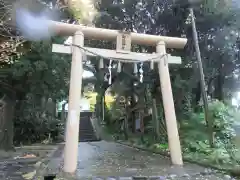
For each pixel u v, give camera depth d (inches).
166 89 348.2
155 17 551.5
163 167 306.2
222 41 514.9
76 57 317.4
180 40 367.9
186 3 490.9
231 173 256.7
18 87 444.5
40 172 269.4
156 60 356.2
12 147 458.6
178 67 529.3
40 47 413.7
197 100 561.6
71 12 453.4
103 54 334.6
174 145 331.3
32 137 652.1
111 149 552.7
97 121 1034.7
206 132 415.2
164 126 558.3
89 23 508.7
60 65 460.1
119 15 573.3
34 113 653.9
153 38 359.9
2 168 291.9
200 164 315.6
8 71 407.8
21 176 247.1
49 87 478.6
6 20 325.7
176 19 528.4
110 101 1074.7
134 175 258.1
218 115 392.2
